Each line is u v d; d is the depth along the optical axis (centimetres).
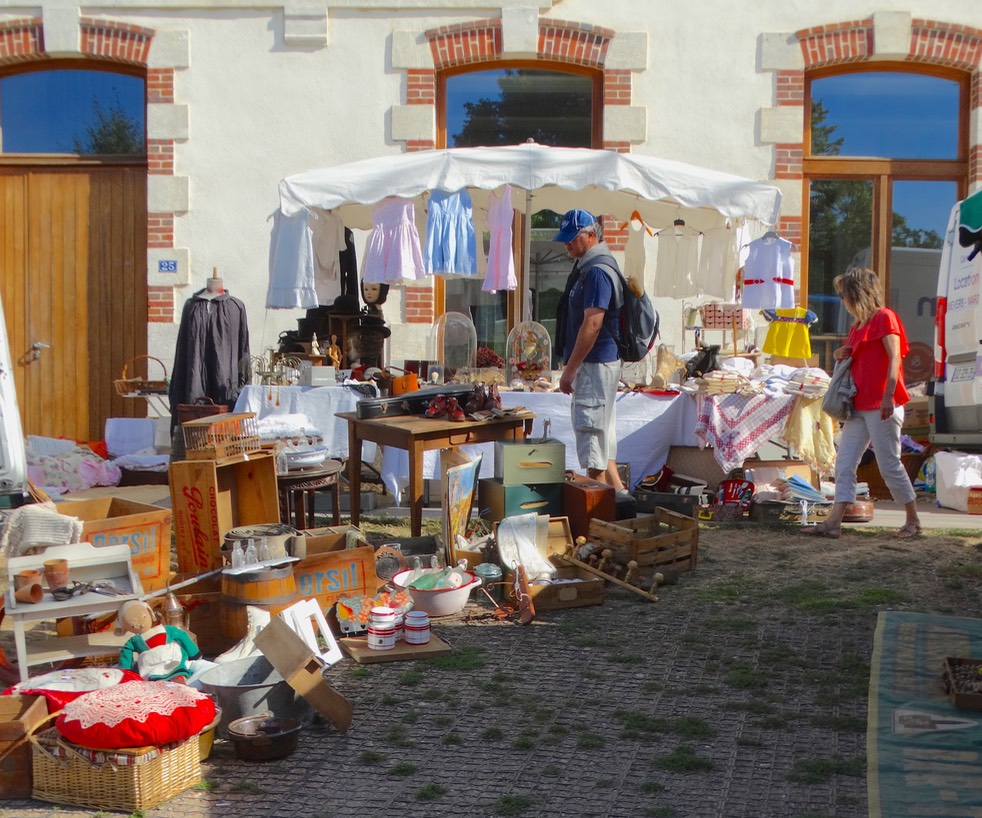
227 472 549
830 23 1017
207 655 475
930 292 1056
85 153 1098
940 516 785
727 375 789
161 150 1052
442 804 336
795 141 1027
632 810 330
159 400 1049
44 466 877
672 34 1030
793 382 788
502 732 390
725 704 414
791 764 362
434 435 632
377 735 389
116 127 1097
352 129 1050
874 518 775
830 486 791
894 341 676
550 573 563
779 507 759
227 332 907
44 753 341
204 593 479
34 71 1095
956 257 830
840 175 1051
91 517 537
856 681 438
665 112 1034
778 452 822
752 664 459
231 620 468
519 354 855
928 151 1051
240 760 368
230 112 1052
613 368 671
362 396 802
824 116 1054
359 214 943
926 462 896
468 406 653
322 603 508
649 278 1026
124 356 1097
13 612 412
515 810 330
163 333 1055
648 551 584
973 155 1021
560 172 760
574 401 675
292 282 856
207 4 1046
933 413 855
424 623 481
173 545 688
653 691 429
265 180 1053
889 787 338
